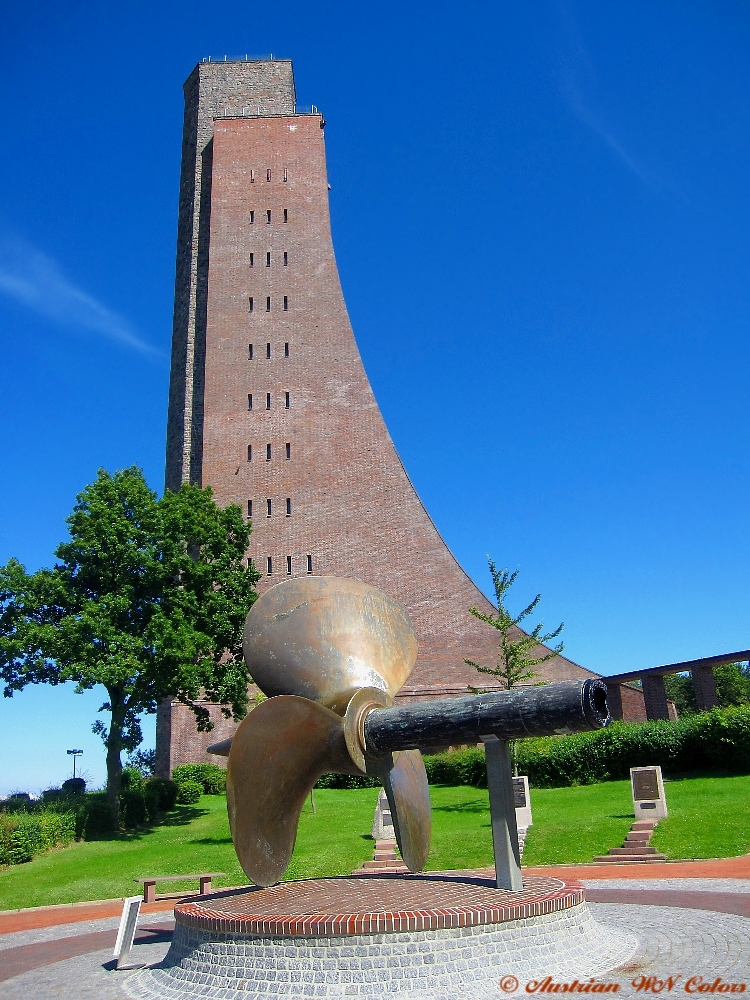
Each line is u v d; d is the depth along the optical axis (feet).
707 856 65.72
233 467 177.58
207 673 103.45
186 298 204.85
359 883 43.14
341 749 39.99
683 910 47.14
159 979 37.70
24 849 86.58
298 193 200.95
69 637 99.14
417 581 172.45
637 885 57.00
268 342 187.21
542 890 38.88
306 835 88.02
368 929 32.78
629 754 107.86
